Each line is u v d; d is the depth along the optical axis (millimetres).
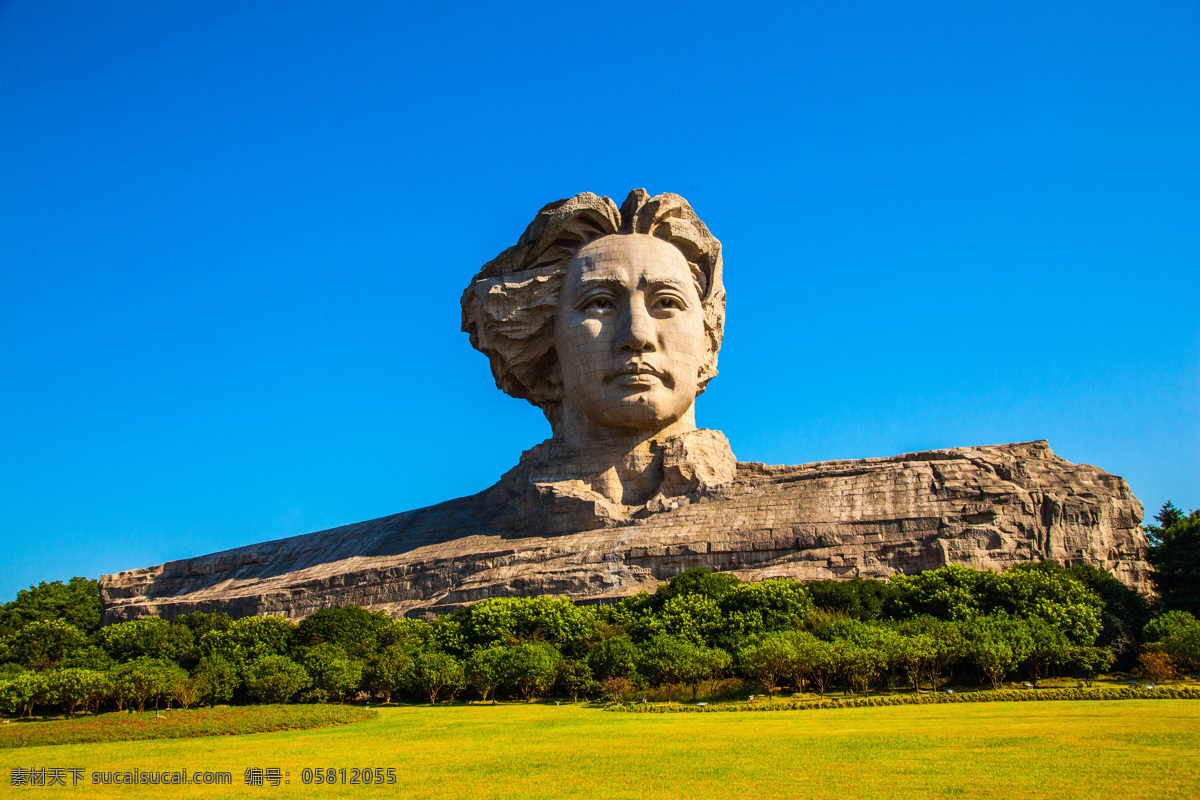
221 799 20906
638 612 43562
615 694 35844
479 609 43688
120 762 26016
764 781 20094
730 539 49156
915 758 21469
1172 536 48906
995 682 33375
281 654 45312
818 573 46469
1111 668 37438
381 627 48062
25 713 38406
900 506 48438
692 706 32188
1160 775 18938
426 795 20406
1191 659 33094
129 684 37469
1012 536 46219
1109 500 48281
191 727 31891
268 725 32406
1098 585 41594
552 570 51062
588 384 57375
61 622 57219
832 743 23703
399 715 35281
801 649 33625
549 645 40312
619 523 54562
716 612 40219
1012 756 21156
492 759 24078
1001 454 51469
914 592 40062
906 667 34594
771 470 57312
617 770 21875
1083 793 17969
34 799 21516
